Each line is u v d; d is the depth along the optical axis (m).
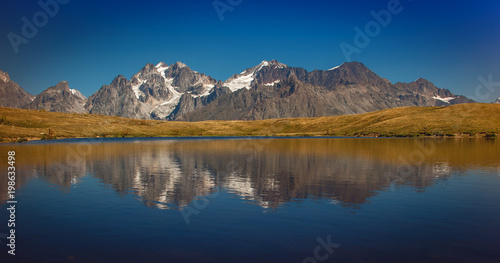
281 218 24.94
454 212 26.56
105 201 30.09
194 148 99.88
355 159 64.75
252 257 18.14
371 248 19.36
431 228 22.77
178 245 19.75
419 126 194.38
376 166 53.84
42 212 26.50
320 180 40.91
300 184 38.25
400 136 183.12
